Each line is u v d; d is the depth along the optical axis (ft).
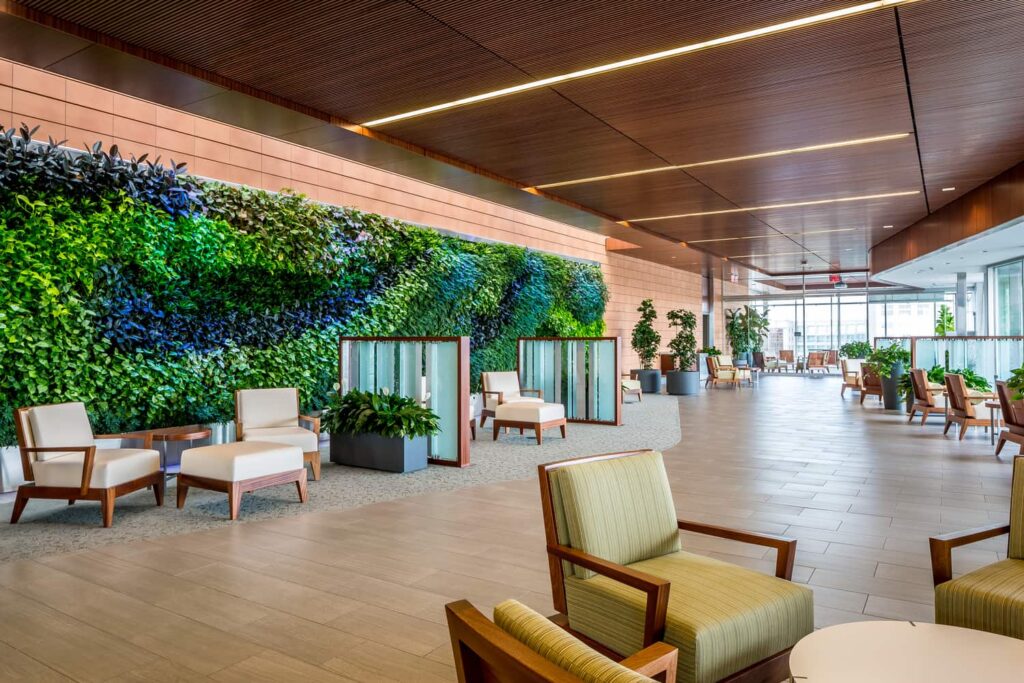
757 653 7.76
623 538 9.09
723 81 18.79
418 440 24.12
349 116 21.54
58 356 21.30
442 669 9.25
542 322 48.14
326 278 30.55
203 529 16.34
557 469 8.94
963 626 8.45
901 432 33.53
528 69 17.94
